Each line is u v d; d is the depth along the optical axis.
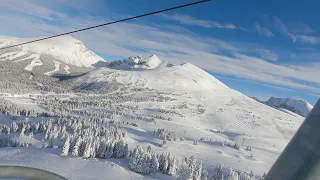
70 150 145.88
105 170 128.50
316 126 1.93
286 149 2.07
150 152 140.75
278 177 1.99
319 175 1.80
